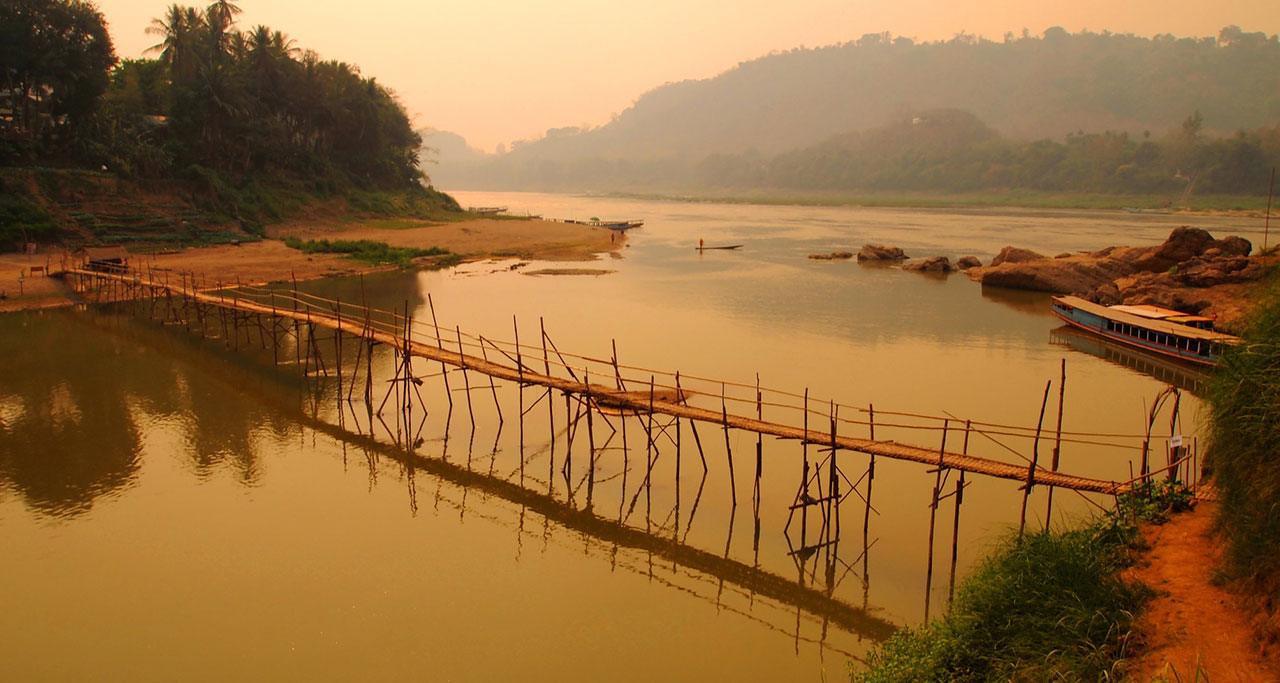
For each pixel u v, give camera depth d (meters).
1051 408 27.67
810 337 39.16
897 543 18.61
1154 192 172.75
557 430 26.11
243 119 80.00
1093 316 39.59
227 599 16.30
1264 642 10.24
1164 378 31.75
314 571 17.47
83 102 63.44
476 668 14.32
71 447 24.20
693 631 15.63
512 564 18.06
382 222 88.38
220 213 70.25
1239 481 12.24
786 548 18.77
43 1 60.12
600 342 37.66
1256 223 113.31
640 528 19.81
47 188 59.19
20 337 37.66
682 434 25.47
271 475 22.62
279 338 38.19
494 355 35.22
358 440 25.36
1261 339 13.16
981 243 88.31
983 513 19.70
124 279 44.28
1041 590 12.84
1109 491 15.75
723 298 50.72
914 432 25.31
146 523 19.47
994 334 40.12
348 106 99.62
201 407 28.14
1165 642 11.13
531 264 67.81
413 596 16.61
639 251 79.50
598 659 14.66
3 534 18.72
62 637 14.95
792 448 24.30
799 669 14.49
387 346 36.81
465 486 22.22
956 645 12.66
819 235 100.81
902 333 40.25
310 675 14.05
